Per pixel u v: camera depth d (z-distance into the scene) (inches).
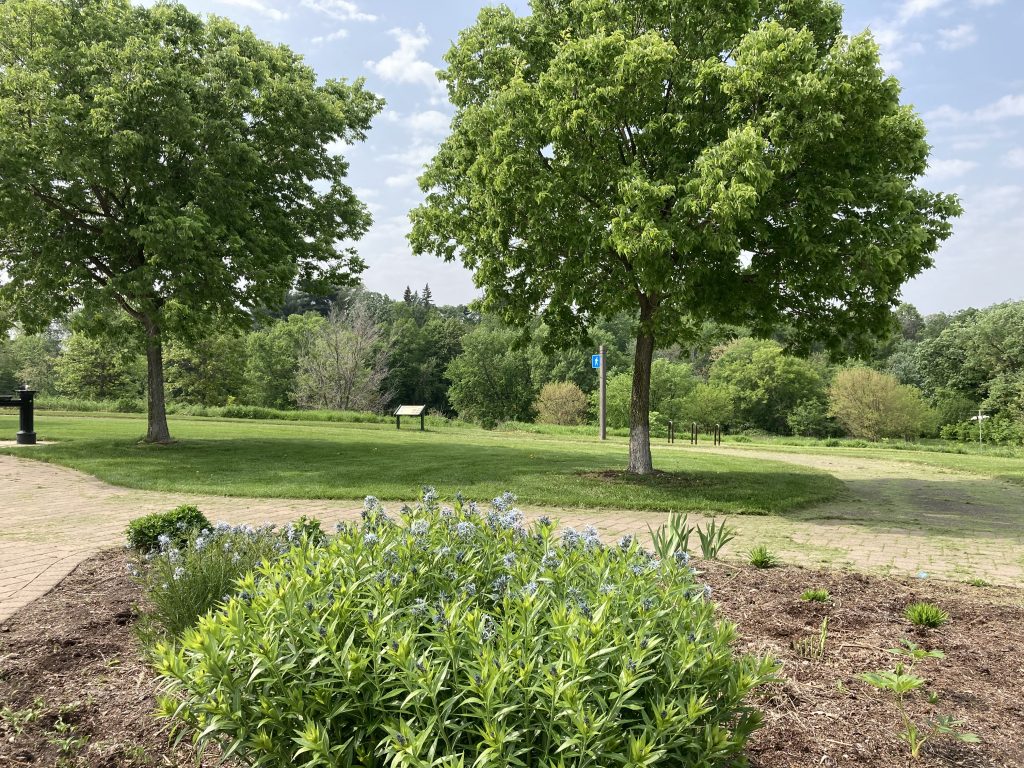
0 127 554.9
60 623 166.1
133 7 668.7
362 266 803.4
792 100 380.5
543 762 76.7
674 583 112.0
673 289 414.0
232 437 831.7
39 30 590.9
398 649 82.4
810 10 470.6
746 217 366.9
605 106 407.5
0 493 426.6
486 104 467.8
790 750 106.0
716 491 450.9
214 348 1822.1
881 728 113.9
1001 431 1927.9
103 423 1011.9
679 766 84.5
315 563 115.3
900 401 2018.9
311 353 2015.3
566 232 432.8
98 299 587.8
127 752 106.7
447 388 2915.8
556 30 496.4
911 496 513.3
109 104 559.5
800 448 1079.0
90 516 348.2
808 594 188.5
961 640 158.4
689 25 435.8
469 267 543.8
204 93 639.8
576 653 78.9
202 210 598.9
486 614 92.7
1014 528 368.8
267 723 84.8
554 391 2186.3
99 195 634.8
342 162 771.4
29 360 2338.8
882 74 382.3
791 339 530.6
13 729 113.3
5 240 641.0
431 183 537.0
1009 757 105.7
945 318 3408.0
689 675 86.5
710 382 2487.7
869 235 396.8
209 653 86.0
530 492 436.1
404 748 74.0
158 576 161.5
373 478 489.7
